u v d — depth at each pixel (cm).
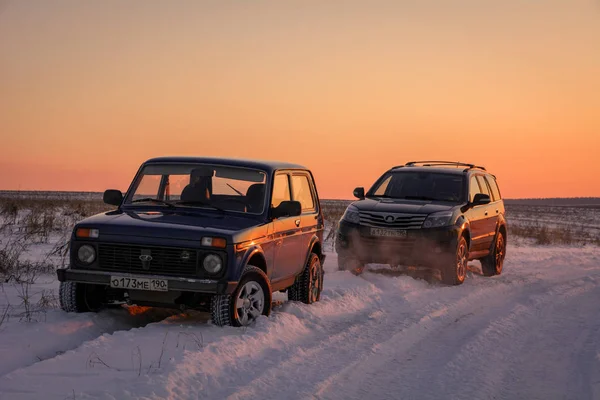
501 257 1627
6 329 763
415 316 988
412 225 1357
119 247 810
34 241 1773
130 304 858
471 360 751
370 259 1386
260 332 791
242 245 813
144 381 597
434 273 1527
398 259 1366
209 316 912
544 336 888
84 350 682
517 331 912
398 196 1490
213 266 791
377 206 1407
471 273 1591
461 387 650
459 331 905
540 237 2816
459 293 1232
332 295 1105
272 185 922
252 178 918
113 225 817
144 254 802
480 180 1579
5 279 1139
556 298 1205
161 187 925
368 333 868
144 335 756
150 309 938
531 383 673
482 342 835
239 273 802
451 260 1344
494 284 1377
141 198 920
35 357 689
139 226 812
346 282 1273
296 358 723
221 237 795
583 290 1328
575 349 818
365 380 665
